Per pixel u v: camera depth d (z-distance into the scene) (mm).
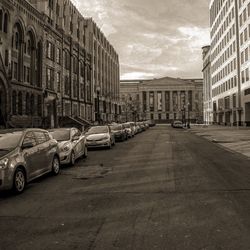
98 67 69500
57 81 44062
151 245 4730
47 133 11227
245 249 4539
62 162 12648
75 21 53562
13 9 31094
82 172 11633
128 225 5664
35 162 9461
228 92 74125
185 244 4746
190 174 10789
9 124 28484
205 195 7812
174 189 8547
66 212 6578
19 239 5090
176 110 150125
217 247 4617
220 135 34938
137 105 123312
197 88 150250
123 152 18422
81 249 4645
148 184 9273
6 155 8258
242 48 62281
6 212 6691
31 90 35156
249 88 58031
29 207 7043
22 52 33406
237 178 10000
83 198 7750
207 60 109000
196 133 42000
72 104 50031
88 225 5711
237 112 65750
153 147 21281
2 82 28234
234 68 68000
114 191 8445
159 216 6172
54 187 9148
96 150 20031
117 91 91625
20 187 8461
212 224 5641
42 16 38188
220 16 82500
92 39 63375
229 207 6711
